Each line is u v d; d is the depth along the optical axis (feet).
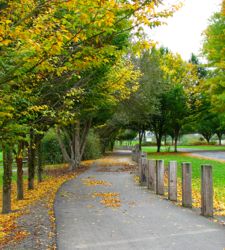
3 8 19.16
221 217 29.40
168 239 23.13
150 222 27.89
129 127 167.22
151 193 43.19
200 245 21.71
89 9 17.16
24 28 18.61
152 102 106.32
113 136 182.19
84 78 34.30
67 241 23.16
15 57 18.22
